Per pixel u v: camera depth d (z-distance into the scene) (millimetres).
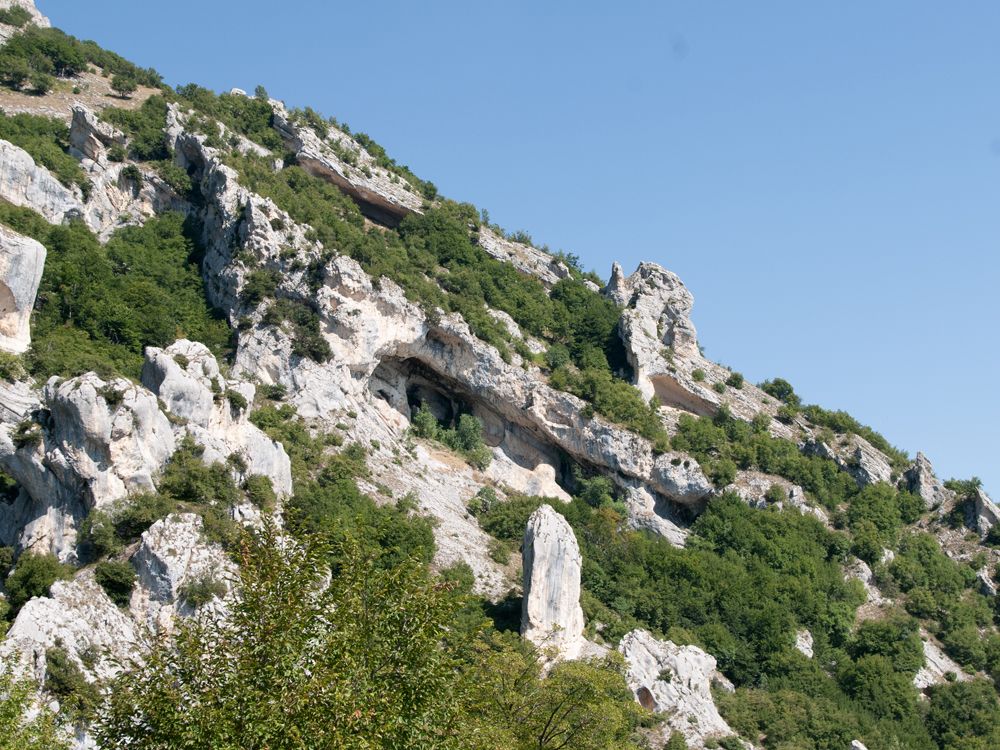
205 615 55719
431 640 50781
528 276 165375
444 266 158375
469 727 52031
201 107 163250
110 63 179125
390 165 181000
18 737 55000
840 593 129125
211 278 133500
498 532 120875
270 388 122875
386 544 107750
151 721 47969
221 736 45562
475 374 136625
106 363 107000
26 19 186375
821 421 159875
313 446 116625
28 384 96250
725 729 101750
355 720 46062
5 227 105125
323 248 132375
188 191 144625
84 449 86250
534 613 100062
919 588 133250
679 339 160625
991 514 143750
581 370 147750
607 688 72250
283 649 48188
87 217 139375
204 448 92000
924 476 149500
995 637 128375
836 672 118250
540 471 137750
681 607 118500
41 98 162625
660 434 140125
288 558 51812
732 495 137125
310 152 161375
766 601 121812
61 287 119375
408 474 123312
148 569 81062
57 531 86000
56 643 72438
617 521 130375
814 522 136875
